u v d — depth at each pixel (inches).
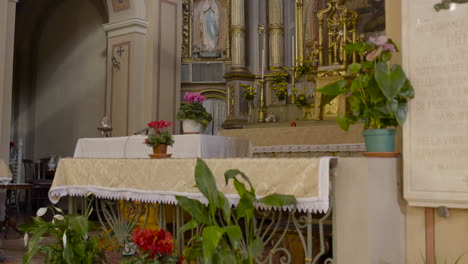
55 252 120.9
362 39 319.3
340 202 101.9
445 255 102.3
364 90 106.3
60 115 409.4
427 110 101.0
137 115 328.5
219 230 89.5
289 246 131.3
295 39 360.8
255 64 380.8
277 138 263.0
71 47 406.0
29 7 434.0
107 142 196.1
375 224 98.2
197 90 387.9
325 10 330.6
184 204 99.0
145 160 130.3
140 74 332.2
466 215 100.2
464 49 98.0
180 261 110.5
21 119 431.8
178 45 356.5
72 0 408.2
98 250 126.8
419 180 101.0
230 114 366.9
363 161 99.4
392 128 107.4
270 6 371.9
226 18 390.9
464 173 96.3
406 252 107.0
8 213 226.1
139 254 114.3
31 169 380.8
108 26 344.2
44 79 426.3
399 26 114.3
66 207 357.7
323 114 305.4
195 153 165.5
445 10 100.7
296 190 100.5
